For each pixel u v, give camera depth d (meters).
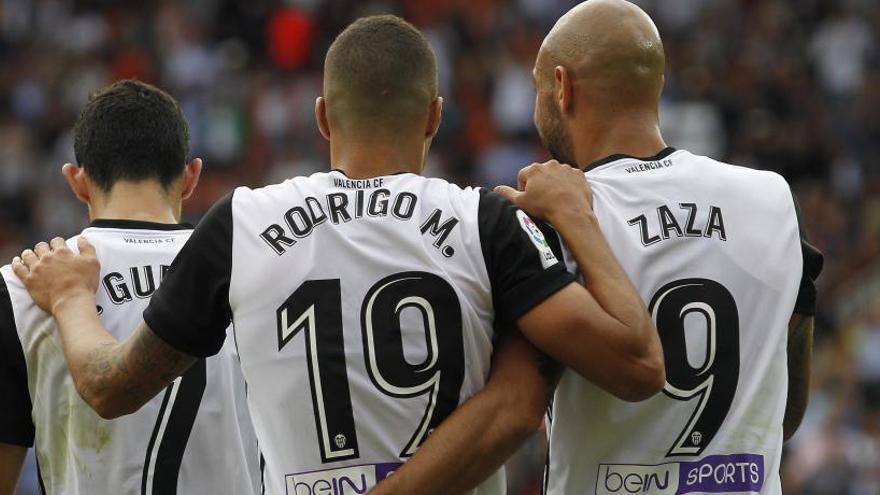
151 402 12.52
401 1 69.06
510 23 66.56
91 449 12.46
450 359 10.69
